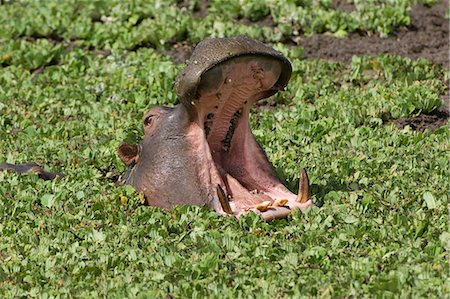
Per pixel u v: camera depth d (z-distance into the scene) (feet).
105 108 77.36
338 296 46.14
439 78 80.89
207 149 54.75
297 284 47.19
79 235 54.24
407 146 66.64
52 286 48.96
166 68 83.82
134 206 56.90
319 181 59.98
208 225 53.52
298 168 62.18
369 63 83.05
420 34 92.84
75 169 65.00
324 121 71.56
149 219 55.01
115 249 52.39
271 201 54.95
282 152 65.87
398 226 53.31
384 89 77.30
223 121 54.54
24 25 95.45
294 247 51.01
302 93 78.33
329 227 53.47
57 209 57.82
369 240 52.01
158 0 99.66
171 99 78.48
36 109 78.02
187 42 92.63
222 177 55.52
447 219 54.29
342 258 49.88
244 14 96.63
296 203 55.16
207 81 50.93
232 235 52.16
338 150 66.28
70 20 96.94
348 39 91.76
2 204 58.23
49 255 52.06
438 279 47.32
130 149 58.08
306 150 66.74
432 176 60.64
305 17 93.45
